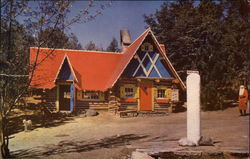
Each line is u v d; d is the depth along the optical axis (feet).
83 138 36.11
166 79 63.46
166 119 52.54
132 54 61.11
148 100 62.49
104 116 58.80
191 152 21.62
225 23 52.31
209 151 21.52
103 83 65.72
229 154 20.98
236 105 45.50
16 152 29.14
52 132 42.16
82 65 67.26
